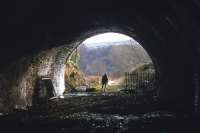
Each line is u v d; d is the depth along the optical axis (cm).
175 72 2114
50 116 1909
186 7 1354
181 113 1772
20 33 1809
